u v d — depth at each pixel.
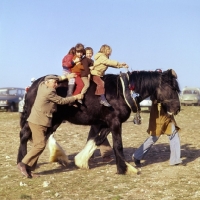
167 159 7.93
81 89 6.63
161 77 6.88
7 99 23.91
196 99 27.30
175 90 6.94
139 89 6.78
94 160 8.00
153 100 7.02
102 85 6.69
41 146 6.46
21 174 6.82
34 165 6.56
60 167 7.38
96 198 5.50
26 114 6.80
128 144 10.22
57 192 5.77
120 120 6.76
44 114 6.43
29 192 5.79
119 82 6.77
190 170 6.97
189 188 5.89
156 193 5.68
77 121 6.85
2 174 6.89
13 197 5.60
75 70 6.66
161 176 6.60
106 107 6.71
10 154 8.73
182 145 9.82
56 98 6.36
